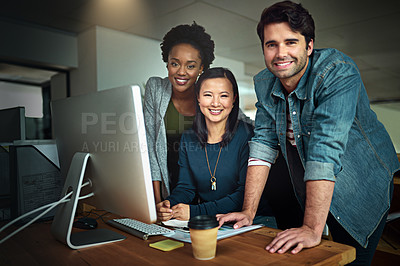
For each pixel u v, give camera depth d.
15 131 1.66
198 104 1.72
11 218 1.16
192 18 4.39
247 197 1.17
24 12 4.10
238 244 0.86
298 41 0.99
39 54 4.54
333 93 0.97
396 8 4.05
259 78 1.25
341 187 1.10
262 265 0.72
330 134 0.93
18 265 0.77
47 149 1.18
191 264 0.74
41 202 1.17
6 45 4.23
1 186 1.35
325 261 0.74
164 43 1.94
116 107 0.83
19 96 6.00
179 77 1.88
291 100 1.13
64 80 5.20
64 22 4.46
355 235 1.09
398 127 7.10
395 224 1.70
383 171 1.14
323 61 1.02
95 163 0.95
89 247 0.88
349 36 5.09
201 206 1.36
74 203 0.89
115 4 3.94
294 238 0.82
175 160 1.87
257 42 5.34
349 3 3.95
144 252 0.82
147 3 3.89
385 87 8.76
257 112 1.28
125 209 0.91
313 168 0.93
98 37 4.59
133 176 0.84
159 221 1.15
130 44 4.90
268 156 1.20
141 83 5.00
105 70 4.66
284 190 1.50
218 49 5.67
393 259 1.58
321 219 0.88
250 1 3.88
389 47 5.61
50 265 0.76
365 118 1.10
